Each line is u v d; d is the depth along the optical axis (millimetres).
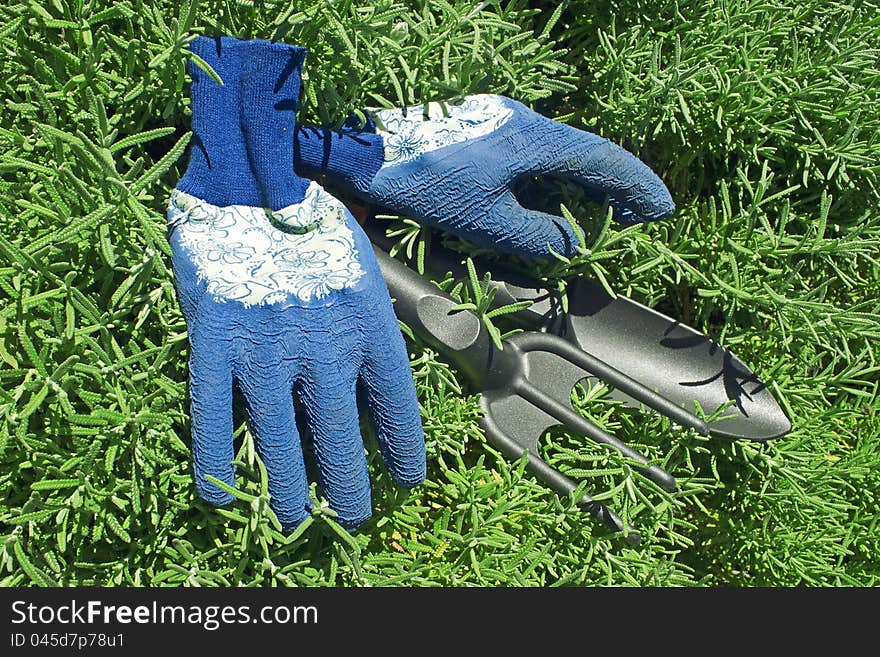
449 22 427
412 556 483
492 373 452
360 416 440
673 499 462
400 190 424
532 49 450
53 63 386
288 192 385
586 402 485
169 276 395
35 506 377
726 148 507
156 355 397
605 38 489
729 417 469
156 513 399
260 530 393
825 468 545
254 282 371
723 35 486
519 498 463
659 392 491
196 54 374
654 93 467
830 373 529
